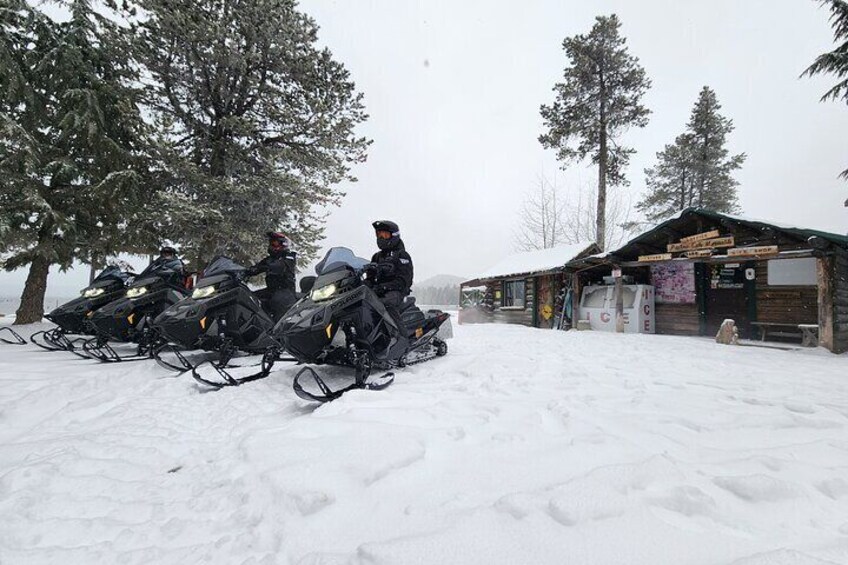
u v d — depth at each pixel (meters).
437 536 1.39
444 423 2.68
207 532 1.62
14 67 9.55
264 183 11.38
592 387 4.02
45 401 3.66
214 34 10.05
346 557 1.34
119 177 10.12
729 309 10.80
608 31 18.20
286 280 5.96
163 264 6.89
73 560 1.46
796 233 8.13
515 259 18.45
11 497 1.85
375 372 4.65
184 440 2.70
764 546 1.39
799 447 2.34
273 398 3.65
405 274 4.82
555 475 1.92
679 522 1.55
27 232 9.79
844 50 11.16
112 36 10.30
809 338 8.67
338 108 12.48
